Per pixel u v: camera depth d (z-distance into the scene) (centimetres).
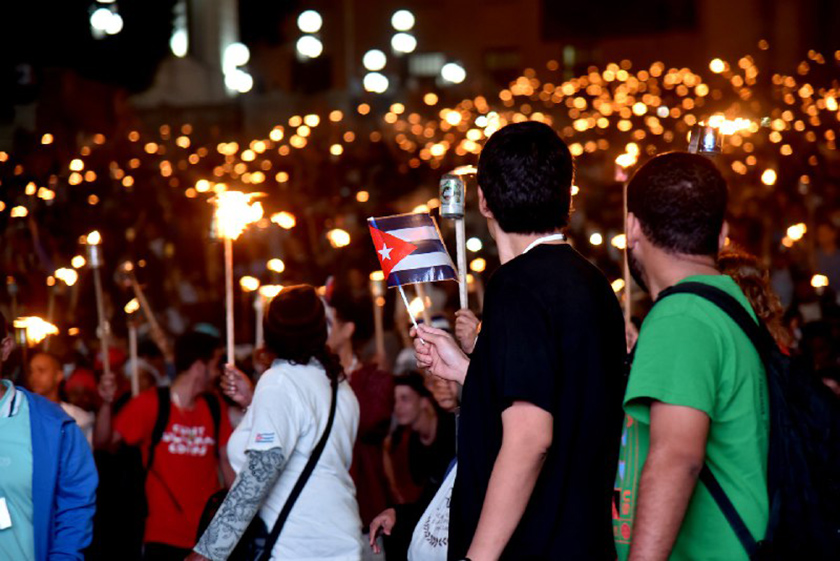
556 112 3198
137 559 676
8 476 448
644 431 345
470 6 4109
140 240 1595
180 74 3225
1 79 1956
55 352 873
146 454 674
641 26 3847
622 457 351
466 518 373
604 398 370
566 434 363
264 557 500
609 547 370
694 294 335
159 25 3075
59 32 2634
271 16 4262
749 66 3148
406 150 2706
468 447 374
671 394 321
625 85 3200
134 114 2734
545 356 360
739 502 331
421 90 3278
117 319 1086
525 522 362
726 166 1988
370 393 657
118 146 2052
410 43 2581
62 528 465
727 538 330
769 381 337
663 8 3809
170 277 1614
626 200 374
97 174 1898
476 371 374
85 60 2812
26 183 1406
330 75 4334
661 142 2545
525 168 379
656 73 3412
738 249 505
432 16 4172
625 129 2694
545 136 382
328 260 1470
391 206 2108
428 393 675
